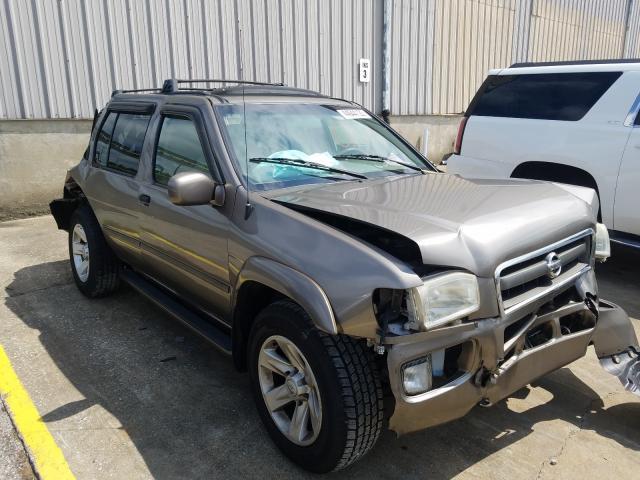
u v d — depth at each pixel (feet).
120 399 11.63
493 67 48.19
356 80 37.50
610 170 18.75
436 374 8.54
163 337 14.47
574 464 9.84
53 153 26.58
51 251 21.57
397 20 38.81
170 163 12.66
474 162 22.75
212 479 9.35
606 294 18.26
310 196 10.29
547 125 20.40
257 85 14.28
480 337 8.38
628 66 18.98
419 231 8.41
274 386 10.04
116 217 14.62
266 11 31.68
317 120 13.05
